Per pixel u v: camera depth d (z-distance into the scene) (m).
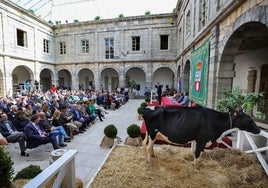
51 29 20.73
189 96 11.05
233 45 5.36
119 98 14.71
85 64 20.50
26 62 16.95
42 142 5.03
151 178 3.10
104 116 10.16
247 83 9.29
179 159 3.78
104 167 3.45
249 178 3.15
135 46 19.14
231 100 4.20
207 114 3.27
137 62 19.03
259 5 3.59
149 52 18.53
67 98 11.41
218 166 3.51
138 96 21.39
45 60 19.69
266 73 7.71
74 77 21.05
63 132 5.72
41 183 1.67
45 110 7.17
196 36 8.61
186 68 13.68
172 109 3.40
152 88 19.98
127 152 4.14
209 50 6.77
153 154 3.82
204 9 8.00
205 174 3.24
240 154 3.89
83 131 7.31
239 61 10.02
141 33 18.58
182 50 14.04
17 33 16.69
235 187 2.97
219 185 2.94
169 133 3.31
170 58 18.08
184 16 13.41
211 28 6.49
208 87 6.73
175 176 3.16
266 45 7.32
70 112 7.05
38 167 2.87
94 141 6.14
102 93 14.28
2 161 1.67
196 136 3.27
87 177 3.85
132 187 2.86
